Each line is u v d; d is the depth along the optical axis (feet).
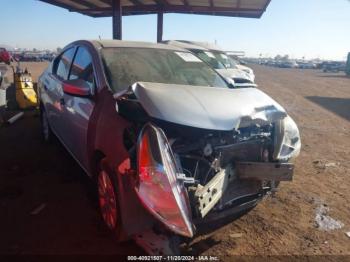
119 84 10.84
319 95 56.85
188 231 7.67
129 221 8.23
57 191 13.05
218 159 9.41
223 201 9.58
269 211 12.54
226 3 38.91
